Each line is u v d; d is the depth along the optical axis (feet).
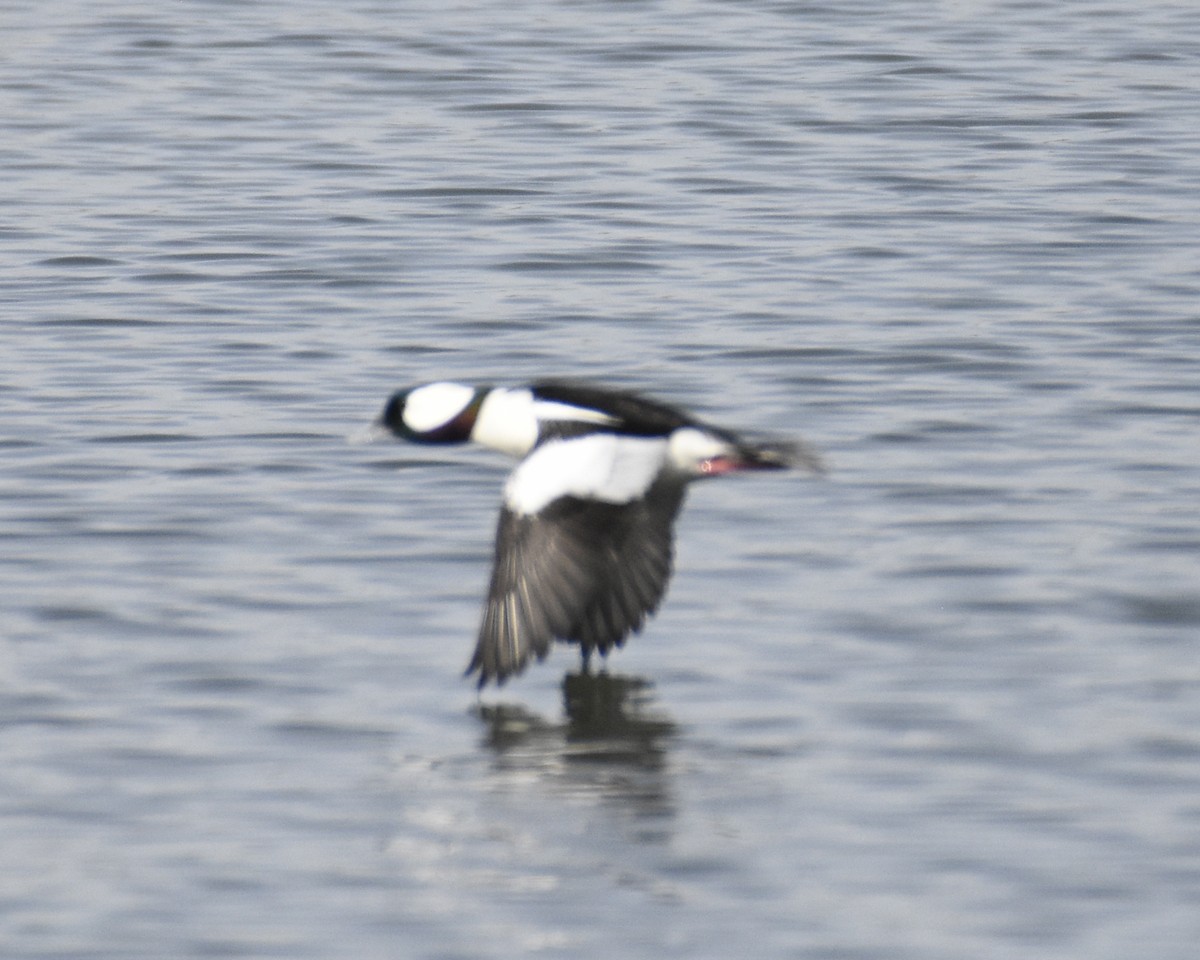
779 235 74.69
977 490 50.85
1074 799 35.58
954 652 41.81
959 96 95.86
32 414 56.13
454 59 102.99
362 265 71.10
